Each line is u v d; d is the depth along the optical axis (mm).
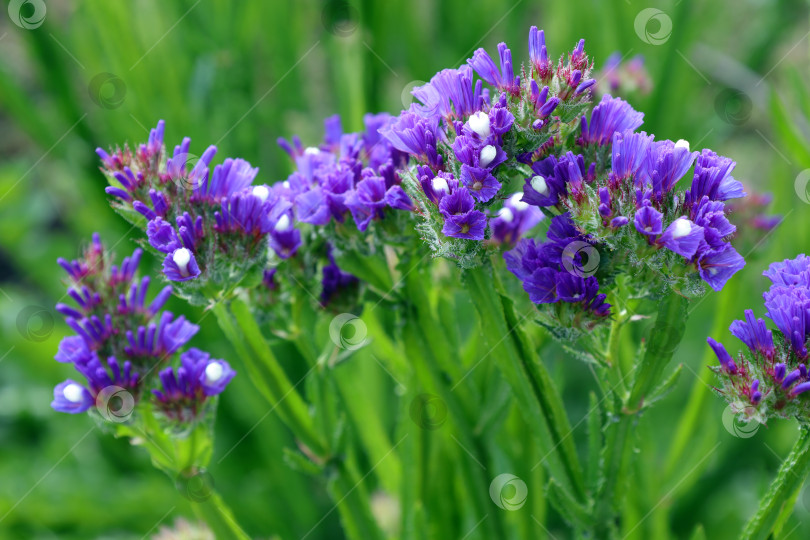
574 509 824
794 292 785
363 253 828
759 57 1367
